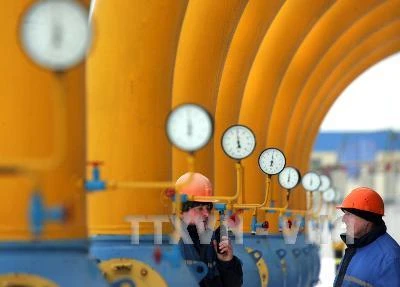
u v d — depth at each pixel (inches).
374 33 2492.6
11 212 636.1
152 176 984.3
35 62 549.6
